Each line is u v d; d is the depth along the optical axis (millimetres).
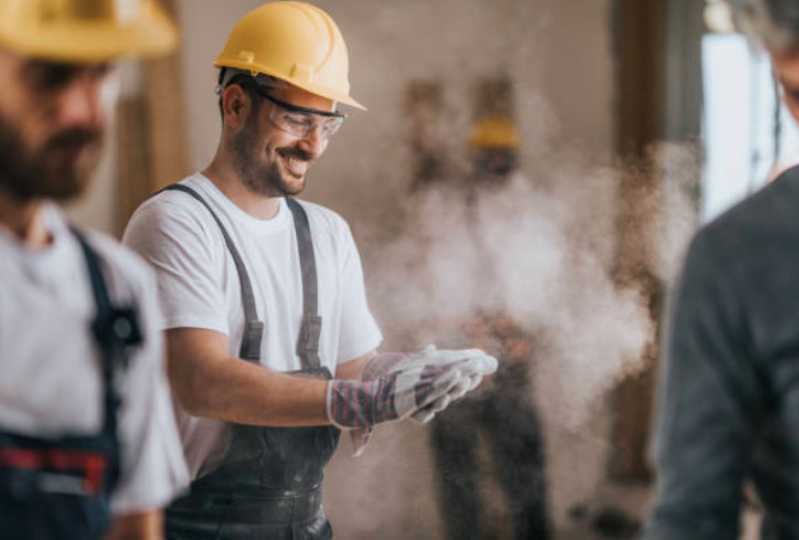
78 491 1761
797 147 3094
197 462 3045
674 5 6598
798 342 1848
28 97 1713
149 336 1908
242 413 2924
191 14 6750
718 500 1897
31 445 1734
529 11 6961
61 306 1750
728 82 6551
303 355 3160
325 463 3197
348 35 7141
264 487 3070
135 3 1809
